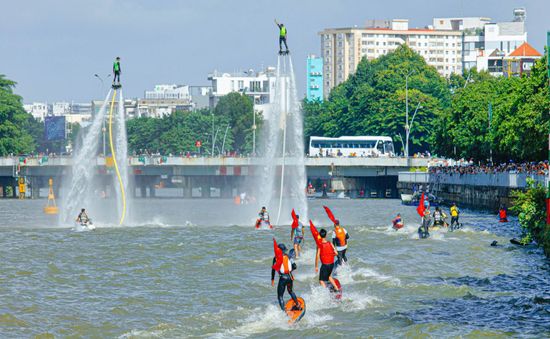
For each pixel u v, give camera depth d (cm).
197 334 4666
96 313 5231
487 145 17375
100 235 10281
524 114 11519
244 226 11681
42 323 4959
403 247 8481
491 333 4559
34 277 6656
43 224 12838
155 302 5569
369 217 14100
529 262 7319
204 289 6038
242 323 4919
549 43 7506
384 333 4631
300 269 6856
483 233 9838
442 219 10419
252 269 7019
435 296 5650
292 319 4888
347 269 6450
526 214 8688
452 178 17512
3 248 8756
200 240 9519
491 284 6159
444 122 19238
